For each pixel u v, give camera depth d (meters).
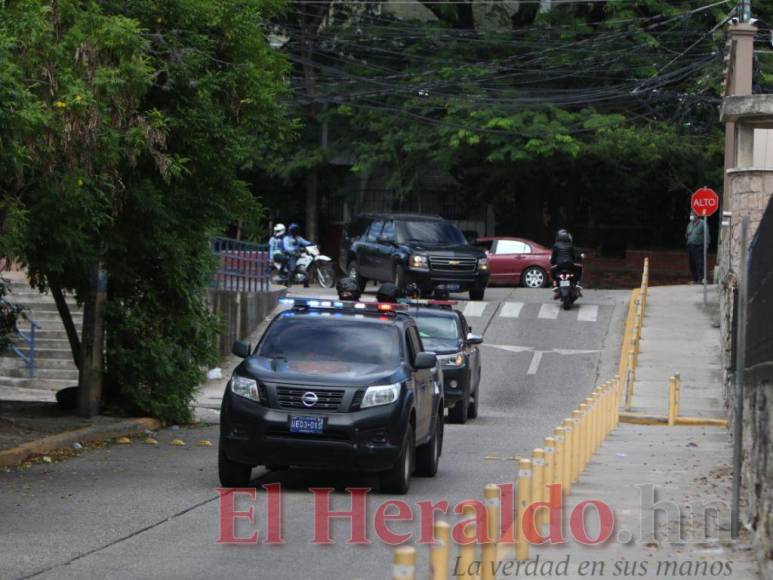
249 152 33.41
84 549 17.75
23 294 52.00
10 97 22.72
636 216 93.25
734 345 28.33
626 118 79.38
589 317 61.84
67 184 26.53
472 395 41.97
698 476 26.45
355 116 83.69
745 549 17.91
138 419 34.88
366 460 23.19
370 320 25.94
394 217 66.19
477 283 63.88
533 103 77.56
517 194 91.31
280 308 63.53
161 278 35.66
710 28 74.50
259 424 23.27
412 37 81.00
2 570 16.19
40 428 31.94
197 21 31.08
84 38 26.39
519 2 83.44
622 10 76.56
